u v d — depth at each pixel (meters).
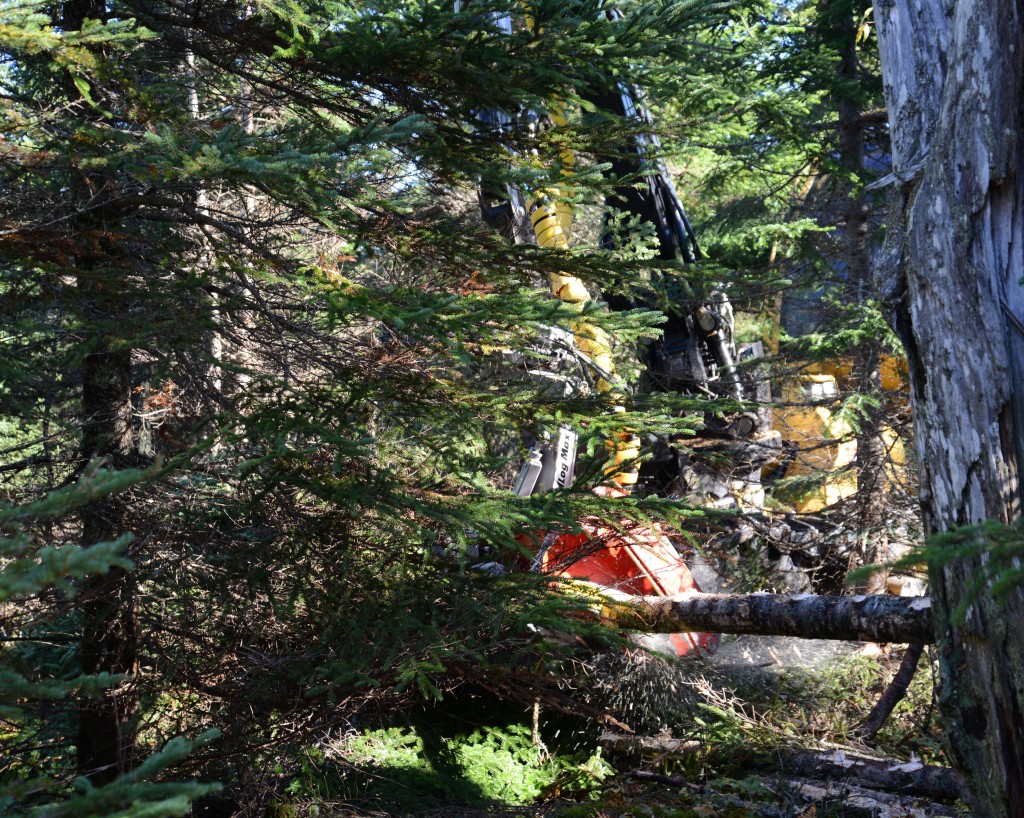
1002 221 2.86
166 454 4.33
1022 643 2.66
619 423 4.12
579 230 10.25
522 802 5.10
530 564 5.33
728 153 10.08
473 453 4.56
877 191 9.02
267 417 3.56
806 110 8.31
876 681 6.16
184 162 2.82
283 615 4.08
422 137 4.04
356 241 3.88
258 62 4.33
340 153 3.14
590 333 5.21
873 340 7.72
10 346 3.85
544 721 6.02
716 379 6.97
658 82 4.34
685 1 3.90
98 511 3.67
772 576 6.92
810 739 5.35
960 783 3.07
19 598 3.43
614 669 5.66
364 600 4.06
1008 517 2.77
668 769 5.28
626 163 6.41
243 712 4.11
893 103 3.37
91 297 3.45
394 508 3.81
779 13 9.38
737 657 6.21
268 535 4.13
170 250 3.91
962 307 2.91
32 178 3.66
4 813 1.56
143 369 5.44
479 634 4.18
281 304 3.73
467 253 4.12
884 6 3.39
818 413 8.78
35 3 2.60
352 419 3.93
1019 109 2.85
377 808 4.75
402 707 5.20
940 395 3.01
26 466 3.97
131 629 3.97
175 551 3.91
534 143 4.29
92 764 3.83
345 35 3.79
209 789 1.46
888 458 7.18
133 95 3.44
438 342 3.52
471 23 3.84
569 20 3.83
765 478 8.57
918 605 4.27
